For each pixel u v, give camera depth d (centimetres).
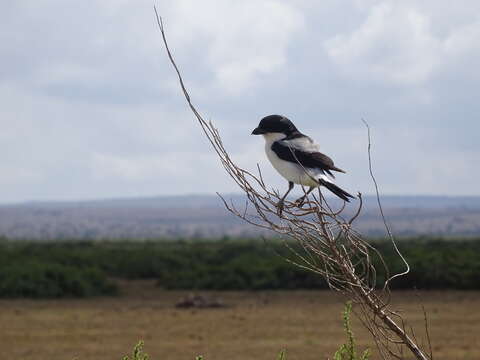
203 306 2930
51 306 2959
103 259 4291
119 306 2972
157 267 4081
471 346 2088
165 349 2062
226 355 1972
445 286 3431
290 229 659
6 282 3256
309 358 1914
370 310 685
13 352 2030
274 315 2670
